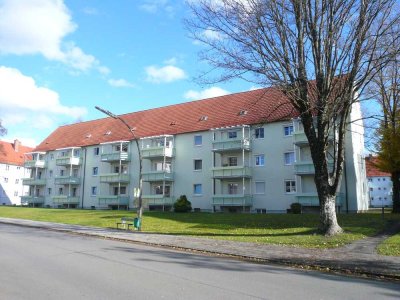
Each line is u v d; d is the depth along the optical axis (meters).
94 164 51.81
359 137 37.69
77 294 7.44
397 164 30.16
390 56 16.89
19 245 15.49
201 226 24.52
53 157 58.00
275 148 36.78
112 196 47.00
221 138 40.00
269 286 8.62
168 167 43.88
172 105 50.62
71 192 54.00
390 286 9.20
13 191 79.44
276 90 19.20
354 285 9.14
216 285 8.50
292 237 18.09
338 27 17.50
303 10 17.67
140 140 46.62
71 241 17.58
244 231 21.45
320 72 17.92
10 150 81.75
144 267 10.73
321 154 18.47
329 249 14.85
